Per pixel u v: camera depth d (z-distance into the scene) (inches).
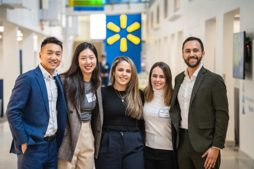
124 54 203.5
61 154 112.7
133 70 119.9
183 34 415.5
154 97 124.0
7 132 302.7
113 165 117.2
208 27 314.3
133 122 120.4
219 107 110.9
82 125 115.3
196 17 346.9
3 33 360.5
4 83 361.7
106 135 118.3
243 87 228.1
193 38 115.0
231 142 257.0
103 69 475.2
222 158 221.9
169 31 521.0
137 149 119.4
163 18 578.9
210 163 112.3
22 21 370.0
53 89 109.8
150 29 753.0
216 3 279.9
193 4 360.5
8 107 104.0
